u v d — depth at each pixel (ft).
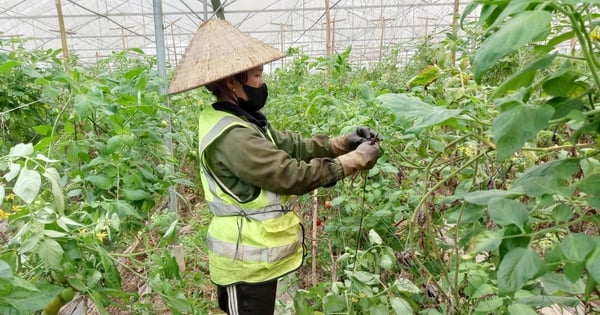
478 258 7.19
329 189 9.25
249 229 5.67
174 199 10.32
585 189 2.71
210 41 5.86
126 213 6.28
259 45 5.88
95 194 7.09
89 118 7.64
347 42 53.88
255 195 5.64
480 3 2.55
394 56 18.01
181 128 11.03
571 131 6.15
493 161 5.95
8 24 45.60
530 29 2.05
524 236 2.78
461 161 7.62
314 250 8.46
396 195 7.20
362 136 6.44
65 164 7.94
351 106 8.57
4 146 10.23
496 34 2.17
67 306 8.67
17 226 5.64
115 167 6.93
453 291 4.79
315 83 15.76
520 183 3.17
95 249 5.02
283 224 5.82
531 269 2.53
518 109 2.49
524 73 2.58
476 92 6.64
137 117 7.86
